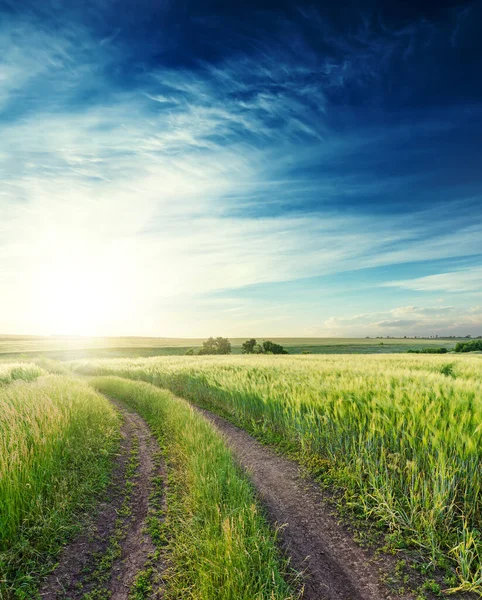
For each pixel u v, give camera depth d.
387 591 4.11
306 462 8.05
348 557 4.74
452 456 5.99
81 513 5.71
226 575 3.98
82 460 7.51
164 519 5.66
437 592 4.05
